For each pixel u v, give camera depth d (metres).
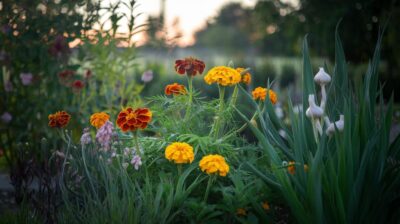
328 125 3.02
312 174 2.68
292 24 13.96
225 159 3.25
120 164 3.08
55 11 5.51
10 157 5.50
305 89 3.28
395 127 5.87
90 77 5.69
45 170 3.41
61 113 3.47
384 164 2.92
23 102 5.43
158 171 3.34
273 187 3.00
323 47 13.02
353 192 2.76
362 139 2.93
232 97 3.52
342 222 2.77
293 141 3.26
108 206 3.00
